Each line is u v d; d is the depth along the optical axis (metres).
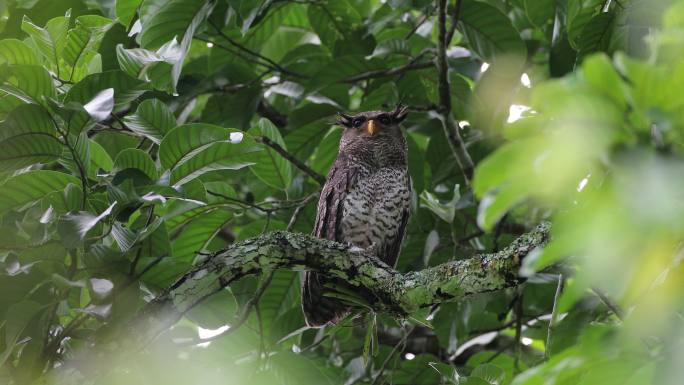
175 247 10.41
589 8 10.04
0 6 11.76
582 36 9.70
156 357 7.71
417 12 14.62
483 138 12.59
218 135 7.61
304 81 12.73
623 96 3.36
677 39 3.46
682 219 3.07
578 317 8.49
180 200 8.21
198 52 14.01
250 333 10.17
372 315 8.38
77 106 6.86
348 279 8.24
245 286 11.52
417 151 12.52
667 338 3.81
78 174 7.84
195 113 15.00
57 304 7.50
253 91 12.48
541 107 3.45
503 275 7.34
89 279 7.02
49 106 7.07
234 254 7.99
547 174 3.25
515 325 12.46
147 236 8.05
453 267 7.71
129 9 10.18
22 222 7.56
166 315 7.70
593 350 4.01
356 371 11.70
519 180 3.28
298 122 12.36
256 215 13.60
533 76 13.66
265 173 10.95
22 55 8.32
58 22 8.65
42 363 7.43
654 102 3.33
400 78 12.74
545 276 10.16
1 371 7.50
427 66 11.94
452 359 12.63
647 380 3.77
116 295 7.46
